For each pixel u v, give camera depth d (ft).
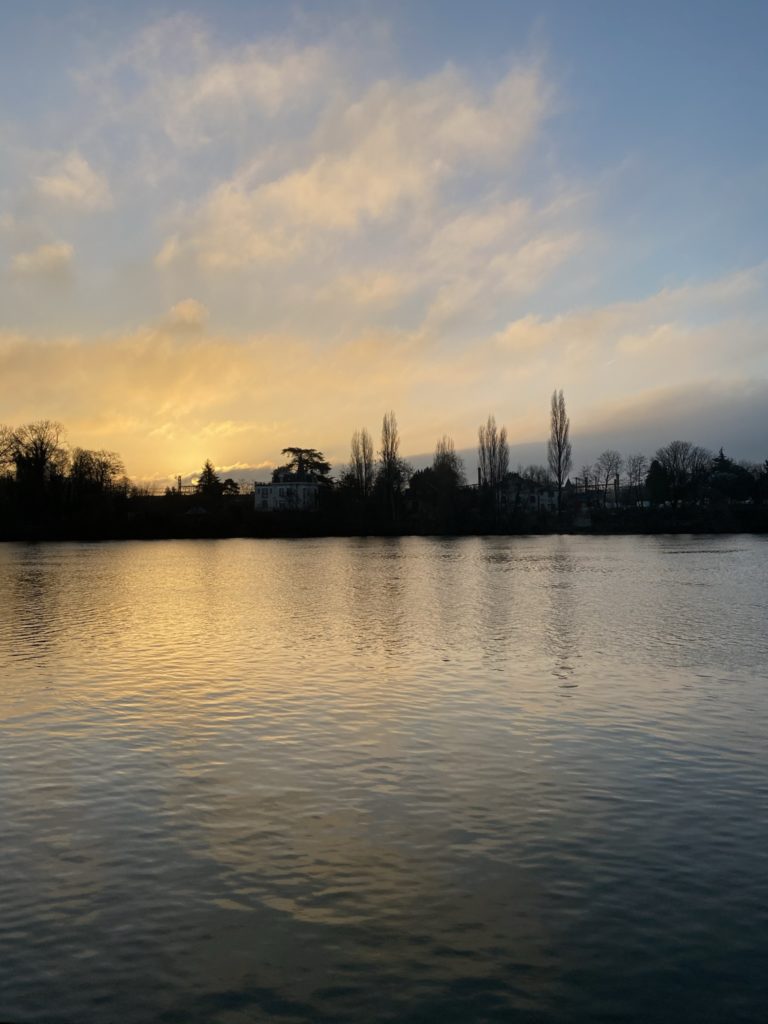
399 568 256.93
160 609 153.48
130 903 39.52
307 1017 31.45
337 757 60.85
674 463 612.70
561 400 503.20
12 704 77.05
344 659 99.19
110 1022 31.22
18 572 249.34
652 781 55.52
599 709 74.23
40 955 35.32
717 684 84.38
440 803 51.70
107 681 87.15
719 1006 31.91
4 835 47.24
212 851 45.03
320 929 37.19
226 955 35.27
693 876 41.88
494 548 370.32
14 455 490.08
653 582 201.46
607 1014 31.53
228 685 84.89
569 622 130.82
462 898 39.86
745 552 322.75
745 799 52.21
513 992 32.78
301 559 309.22
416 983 33.37
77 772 57.77
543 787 54.44
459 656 100.73
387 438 520.01
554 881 41.47
